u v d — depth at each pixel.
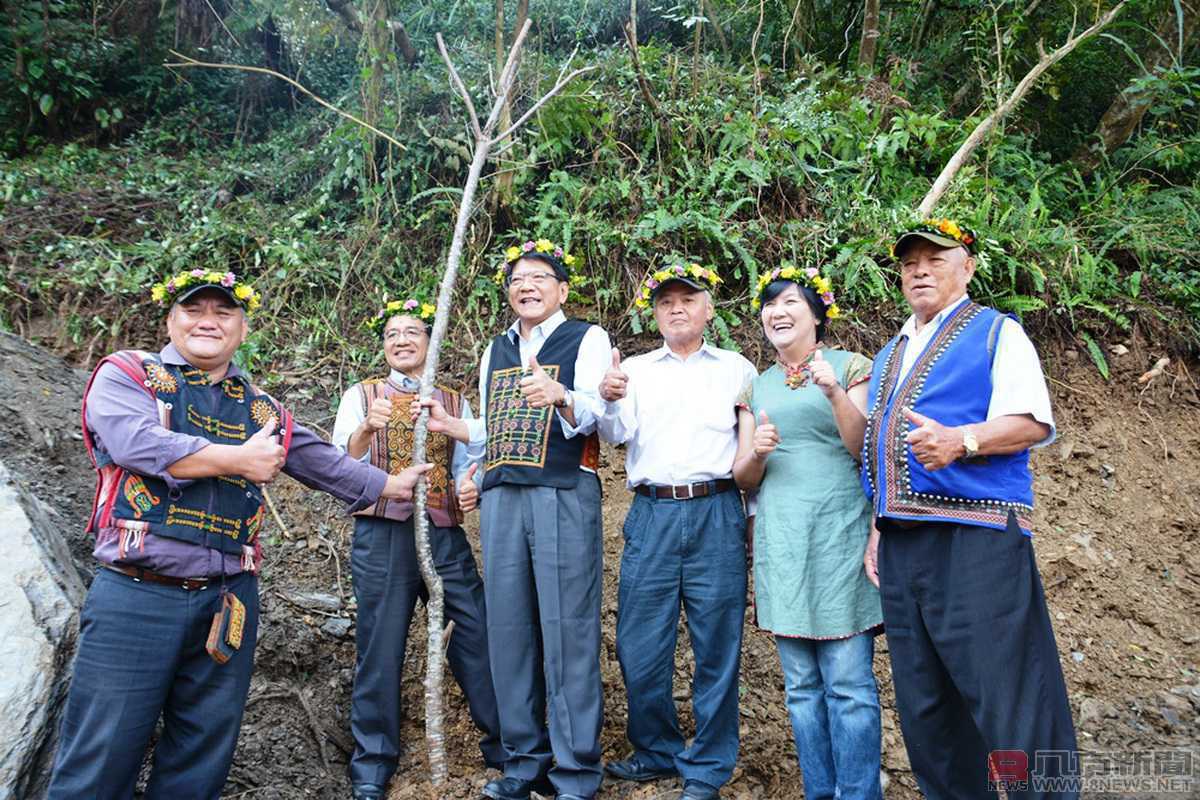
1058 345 4.60
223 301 2.61
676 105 5.14
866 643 2.68
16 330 4.52
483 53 5.84
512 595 2.89
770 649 3.57
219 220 5.13
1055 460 4.23
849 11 6.44
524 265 3.10
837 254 4.63
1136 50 5.81
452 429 3.02
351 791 3.14
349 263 4.89
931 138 5.05
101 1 6.91
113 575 2.42
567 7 6.51
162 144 6.51
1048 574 3.78
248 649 2.59
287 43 7.01
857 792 2.55
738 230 4.57
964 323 2.51
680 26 6.55
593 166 4.95
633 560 2.96
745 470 2.83
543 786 2.90
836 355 2.89
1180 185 5.64
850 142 5.07
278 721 3.23
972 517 2.33
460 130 5.05
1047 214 4.82
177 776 2.50
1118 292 4.73
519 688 2.87
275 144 6.23
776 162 4.91
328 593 3.72
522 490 2.93
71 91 6.51
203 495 2.48
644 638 2.91
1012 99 4.76
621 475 4.17
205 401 2.58
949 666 2.34
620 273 4.58
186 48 6.88
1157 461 4.29
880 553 2.55
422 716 3.34
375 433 3.23
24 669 2.58
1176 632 3.64
